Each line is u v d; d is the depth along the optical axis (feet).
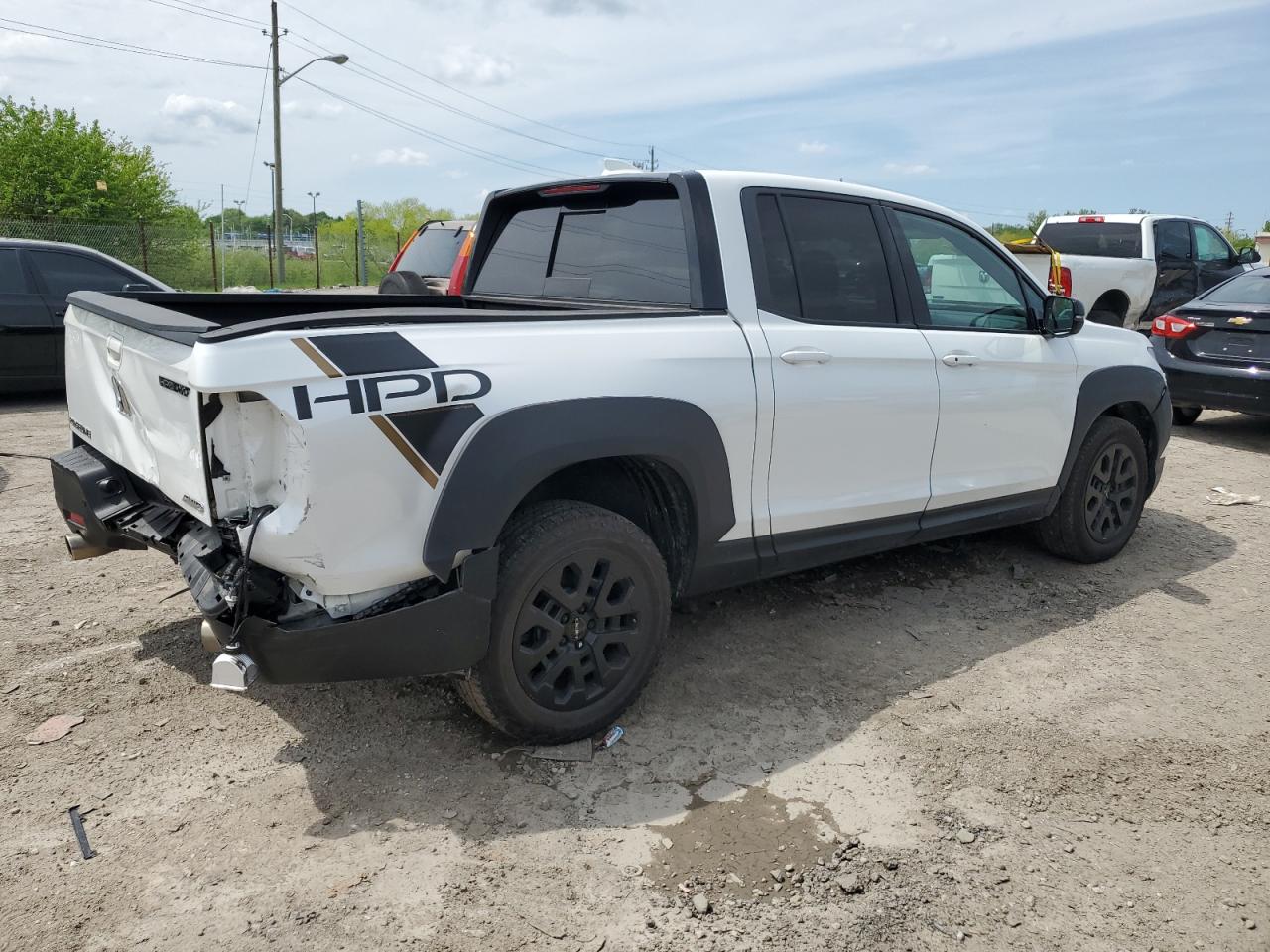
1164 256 41.83
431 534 8.66
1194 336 27.07
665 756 10.18
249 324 8.14
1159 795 9.72
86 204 91.45
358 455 8.26
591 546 9.85
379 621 8.68
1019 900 8.13
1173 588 15.49
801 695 11.58
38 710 10.74
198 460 8.25
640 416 9.79
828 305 12.13
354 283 97.14
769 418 11.11
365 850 8.53
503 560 9.41
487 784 9.56
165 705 10.93
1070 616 14.26
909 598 14.75
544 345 9.49
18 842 8.52
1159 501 20.81
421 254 36.52
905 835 8.95
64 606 13.53
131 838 8.62
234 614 8.55
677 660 12.39
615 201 12.35
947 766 10.14
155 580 14.55
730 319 11.09
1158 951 7.61
